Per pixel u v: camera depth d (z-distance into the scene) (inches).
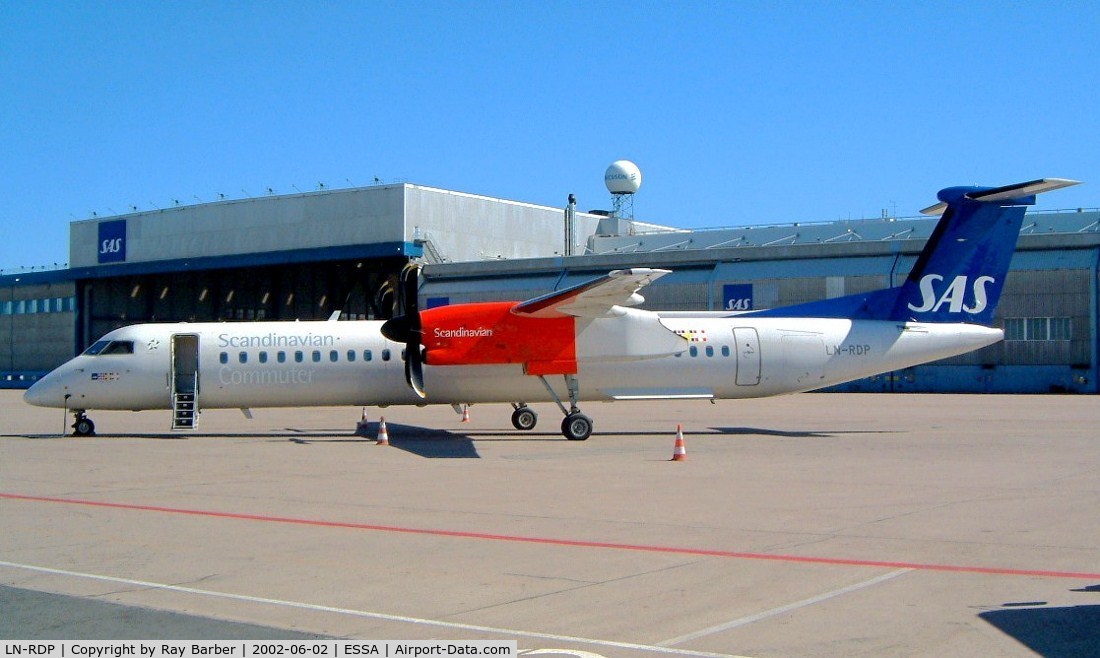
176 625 304.3
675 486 606.2
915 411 1326.3
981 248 999.0
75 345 2684.5
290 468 709.9
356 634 295.3
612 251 2600.9
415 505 536.4
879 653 272.2
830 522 477.7
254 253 2388.0
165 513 512.7
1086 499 546.3
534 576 368.2
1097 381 1775.3
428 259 2260.1
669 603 328.2
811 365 986.1
